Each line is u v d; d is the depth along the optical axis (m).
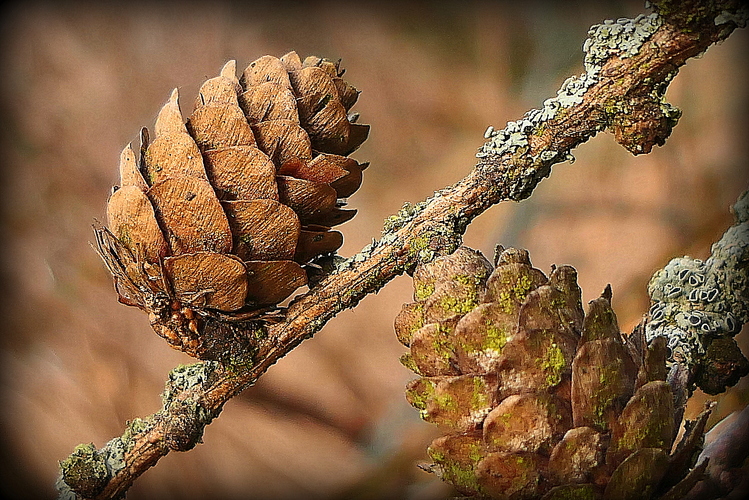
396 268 0.24
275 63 0.24
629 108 0.24
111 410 0.36
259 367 0.24
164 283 0.24
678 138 0.38
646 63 0.24
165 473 0.36
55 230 0.36
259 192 0.24
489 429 0.23
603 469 0.23
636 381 0.23
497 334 0.23
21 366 0.36
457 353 0.23
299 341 0.24
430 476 0.35
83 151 0.36
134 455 0.25
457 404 0.23
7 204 0.36
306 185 0.24
